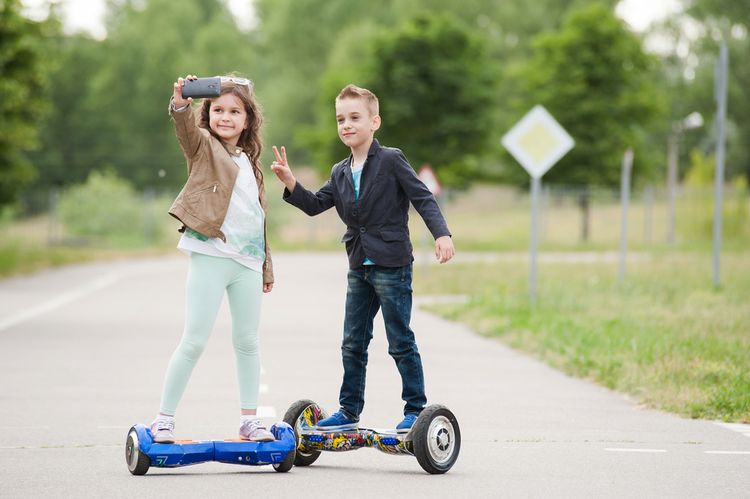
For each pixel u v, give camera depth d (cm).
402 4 10881
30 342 1812
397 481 789
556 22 10944
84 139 11262
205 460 801
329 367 1507
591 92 7362
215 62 11169
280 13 11600
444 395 1266
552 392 1302
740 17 9594
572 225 7550
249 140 834
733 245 6084
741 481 799
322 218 7850
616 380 1345
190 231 805
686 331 1767
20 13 3603
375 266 834
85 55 11394
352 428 847
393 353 841
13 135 3853
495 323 2039
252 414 829
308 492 745
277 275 3916
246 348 826
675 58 10175
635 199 7388
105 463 852
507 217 8244
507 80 10488
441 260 816
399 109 6681
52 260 4672
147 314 2361
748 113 10012
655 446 950
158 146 11262
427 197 827
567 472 830
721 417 1115
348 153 6756
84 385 1327
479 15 11050
